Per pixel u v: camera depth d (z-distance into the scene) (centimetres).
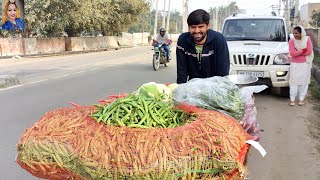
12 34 2631
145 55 2489
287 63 855
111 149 246
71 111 294
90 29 3281
